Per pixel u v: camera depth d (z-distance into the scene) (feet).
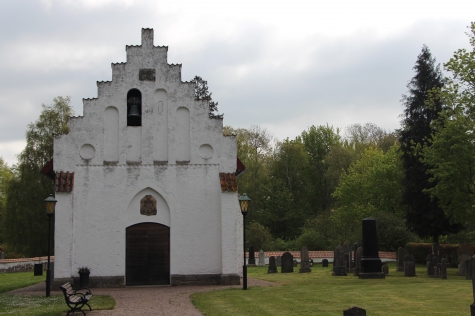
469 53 119.55
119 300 75.36
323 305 64.85
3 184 277.23
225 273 94.63
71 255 93.04
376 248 103.19
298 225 246.06
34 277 132.77
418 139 160.15
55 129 214.07
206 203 97.86
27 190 202.69
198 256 96.73
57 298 79.71
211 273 96.43
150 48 100.17
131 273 95.86
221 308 64.28
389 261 162.81
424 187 155.74
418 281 94.02
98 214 95.96
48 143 210.59
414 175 158.30
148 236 96.84
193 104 99.60
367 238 103.45
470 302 65.26
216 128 99.45
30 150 209.05
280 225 244.42
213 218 97.71
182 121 99.55
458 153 115.14
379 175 203.51
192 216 97.50
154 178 97.55
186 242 96.94
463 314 56.44
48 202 83.87
